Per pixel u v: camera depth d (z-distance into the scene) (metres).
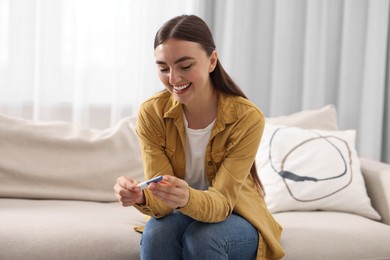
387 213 2.07
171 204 1.42
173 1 2.63
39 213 1.87
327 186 2.08
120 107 2.58
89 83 2.55
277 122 2.39
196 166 1.64
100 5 2.55
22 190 2.08
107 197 2.16
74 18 2.50
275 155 2.17
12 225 1.71
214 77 1.60
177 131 1.62
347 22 2.81
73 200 2.14
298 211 2.09
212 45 1.48
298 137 2.21
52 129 2.23
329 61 2.88
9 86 2.46
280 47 2.78
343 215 2.03
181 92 1.46
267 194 2.09
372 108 2.80
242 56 2.78
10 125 2.17
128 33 2.58
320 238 1.77
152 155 1.63
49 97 2.50
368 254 1.76
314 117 2.40
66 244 1.66
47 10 2.47
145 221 1.92
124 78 2.60
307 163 2.13
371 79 2.80
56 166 2.14
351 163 2.16
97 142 2.21
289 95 2.83
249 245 1.55
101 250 1.68
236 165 1.56
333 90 2.91
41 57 2.46
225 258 1.48
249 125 1.56
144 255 1.51
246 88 2.81
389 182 2.08
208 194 1.48
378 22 2.78
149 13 2.60
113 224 1.80
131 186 1.45
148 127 1.63
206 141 1.61
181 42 1.41
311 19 2.76
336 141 2.22
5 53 2.45
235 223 1.55
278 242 1.64
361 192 2.09
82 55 2.51
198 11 2.66
